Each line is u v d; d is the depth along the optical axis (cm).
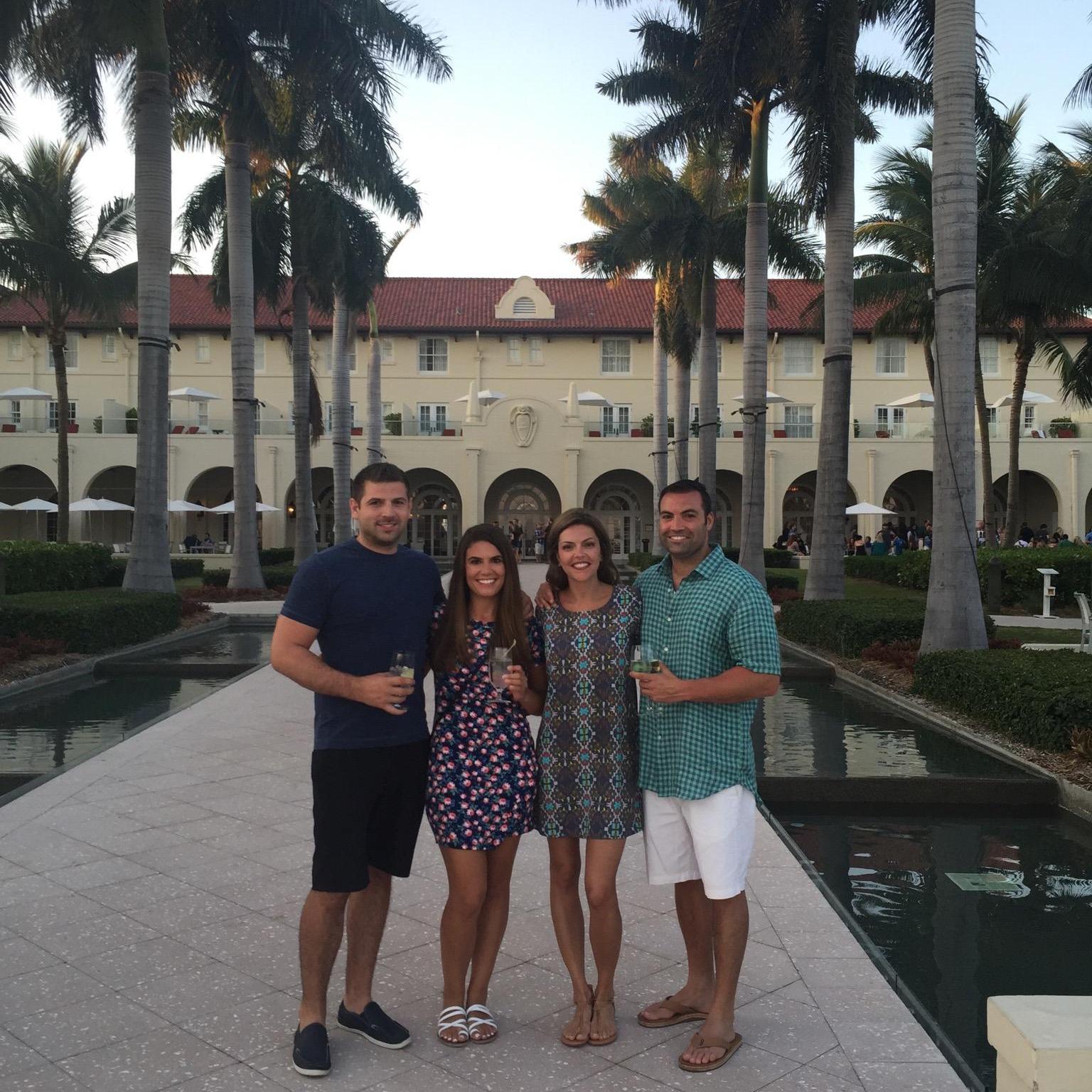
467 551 318
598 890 314
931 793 645
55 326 2555
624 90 2236
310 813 577
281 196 2523
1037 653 950
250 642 1541
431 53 1928
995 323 2584
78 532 4088
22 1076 288
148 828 541
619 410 4388
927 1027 325
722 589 310
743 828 311
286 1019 328
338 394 2886
